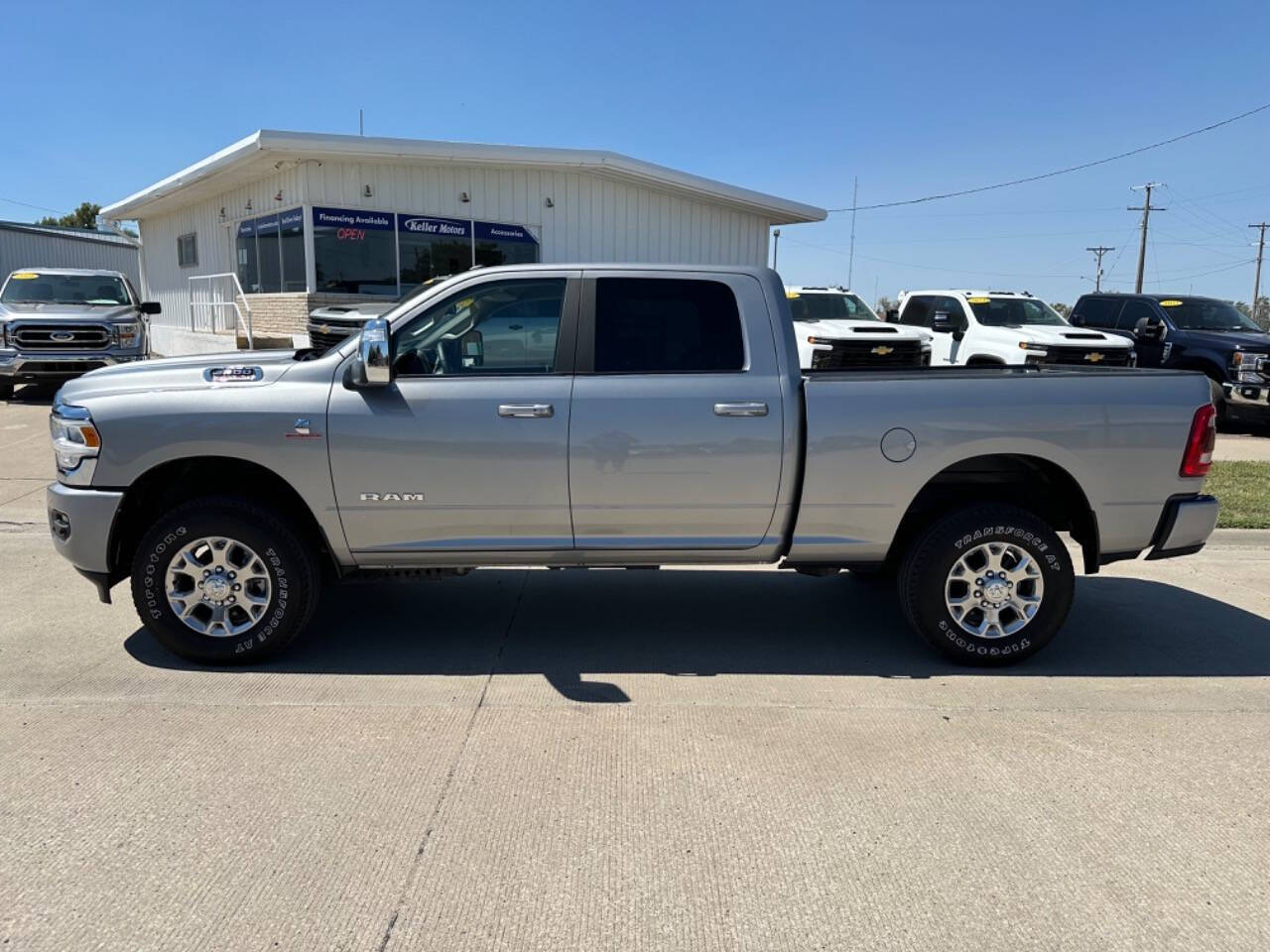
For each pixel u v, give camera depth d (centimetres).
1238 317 1492
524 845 301
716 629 526
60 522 438
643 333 448
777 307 454
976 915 268
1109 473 454
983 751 374
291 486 438
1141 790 343
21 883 277
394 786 337
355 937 255
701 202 1891
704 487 444
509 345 446
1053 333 1341
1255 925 266
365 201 1585
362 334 436
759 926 262
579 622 535
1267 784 349
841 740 382
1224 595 606
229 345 1806
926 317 1567
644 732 387
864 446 443
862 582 628
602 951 252
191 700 412
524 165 1656
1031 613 460
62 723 387
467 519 443
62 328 1342
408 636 505
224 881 279
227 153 1530
